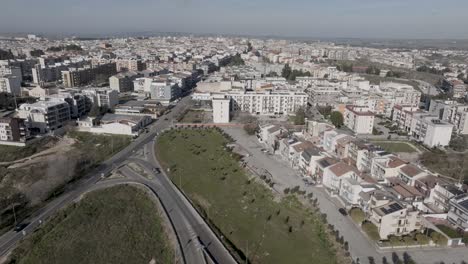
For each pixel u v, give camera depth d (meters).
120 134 199.88
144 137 197.88
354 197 116.31
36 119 188.50
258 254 95.69
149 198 124.19
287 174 146.50
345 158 160.50
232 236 104.69
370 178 124.62
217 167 155.25
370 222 103.81
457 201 107.12
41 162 155.25
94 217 113.38
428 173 130.12
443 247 96.00
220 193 132.12
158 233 104.25
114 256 94.25
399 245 95.62
